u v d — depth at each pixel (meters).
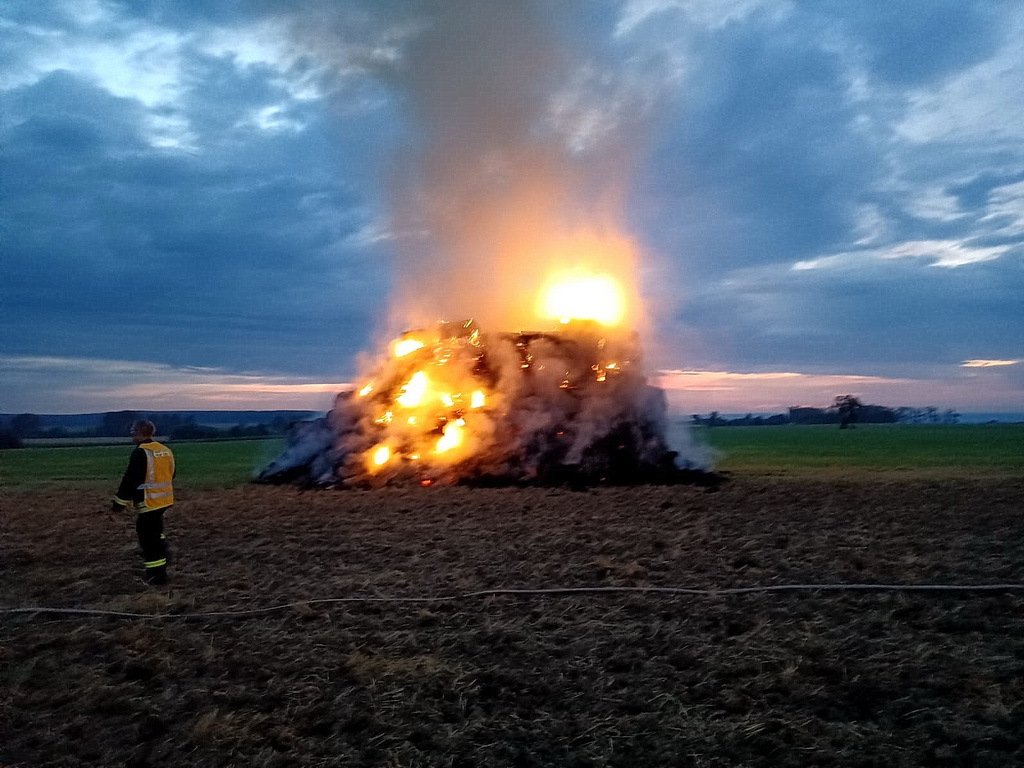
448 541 12.47
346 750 5.48
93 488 21.55
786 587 8.95
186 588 9.89
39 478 24.81
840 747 5.31
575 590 9.10
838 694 6.11
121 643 7.82
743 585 9.27
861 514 14.28
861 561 10.20
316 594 9.41
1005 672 6.39
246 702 6.30
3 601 9.47
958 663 6.61
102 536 13.73
